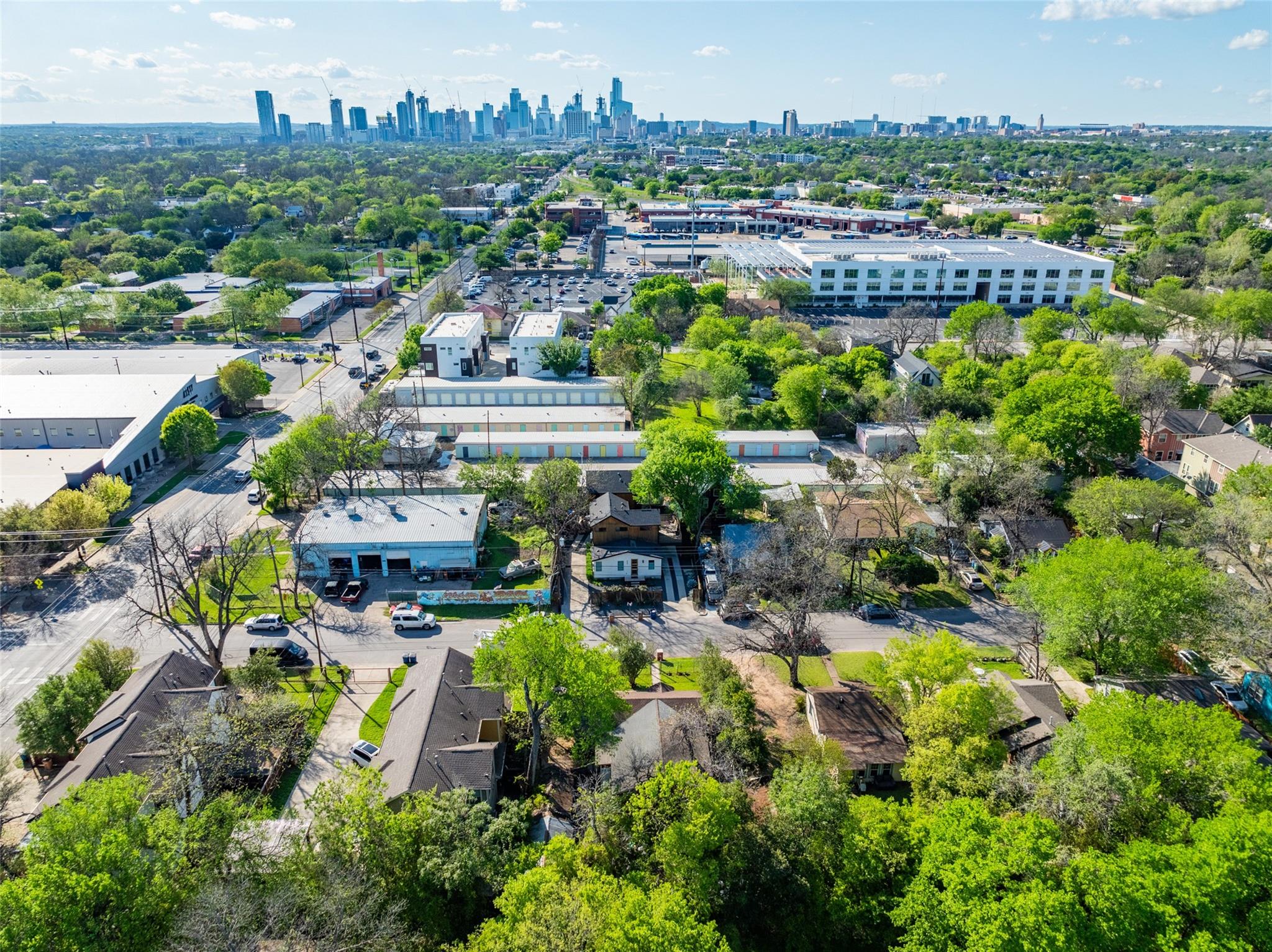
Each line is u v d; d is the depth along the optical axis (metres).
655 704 60.97
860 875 43.75
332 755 61.44
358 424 108.19
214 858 41.62
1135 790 45.12
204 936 35.78
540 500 93.88
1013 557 87.56
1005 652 74.31
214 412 133.88
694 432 93.00
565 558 91.12
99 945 36.00
